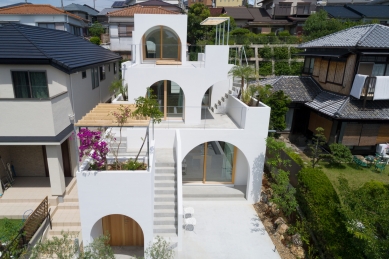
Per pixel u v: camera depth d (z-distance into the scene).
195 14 37.91
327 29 34.25
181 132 12.00
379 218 7.12
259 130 12.10
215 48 13.43
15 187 12.20
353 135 17.27
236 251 9.87
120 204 8.60
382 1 50.41
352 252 7.90
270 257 9.64
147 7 33.44
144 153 11.36
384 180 14.53
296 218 10.96
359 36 17.31
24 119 10.62
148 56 15.91
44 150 12.93
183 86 13.74
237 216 11.91
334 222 8.82
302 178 10.88
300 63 31.92
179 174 10.44
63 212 11.16
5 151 12.38
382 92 16.30
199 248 9.93
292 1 43.69
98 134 8.51
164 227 9.84
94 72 17.09
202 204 12.66
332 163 16.33
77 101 13.59
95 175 8.26
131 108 10.73
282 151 14.12
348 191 8.11
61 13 33.41
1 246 8.40
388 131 17.62
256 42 32.72
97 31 42.38
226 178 14.02
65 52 13.67
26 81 11.75
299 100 19.27
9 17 32.97
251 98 13.67
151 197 8.73
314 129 19.47
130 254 9.75
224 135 12.13
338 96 18.12
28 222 9.08
